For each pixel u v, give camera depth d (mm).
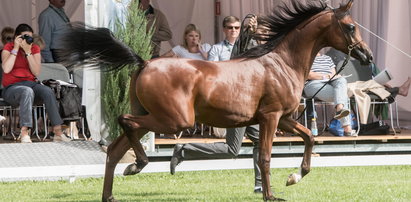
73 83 16422
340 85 15758
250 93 10328
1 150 13648
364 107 16109
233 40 15391
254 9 19531
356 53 10680
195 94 10133
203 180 13875
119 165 14094
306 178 14117
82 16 18906
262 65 10484
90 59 10297
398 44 19781
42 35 17281
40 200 11281
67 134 16281
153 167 13953
